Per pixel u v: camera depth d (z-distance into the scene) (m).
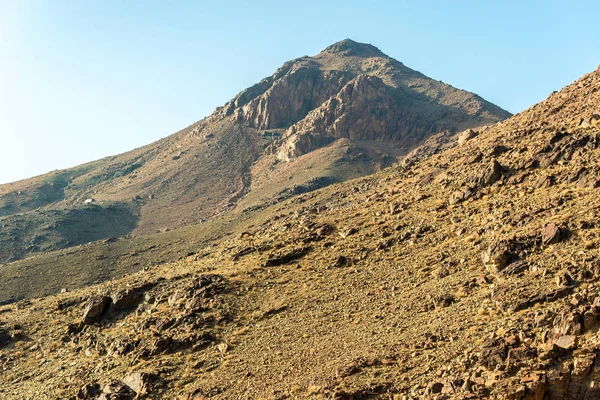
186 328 57.28
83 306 70.62
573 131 66.56
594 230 46.16
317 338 49.59
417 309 48.28
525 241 48.66
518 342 36.34
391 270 58.16
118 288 70.94
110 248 190.88
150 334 58.00
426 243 60.94
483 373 34.53
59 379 56.50
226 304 60.12
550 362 33.50
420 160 123.69
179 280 68.75
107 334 62.34
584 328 34.50
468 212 62.59
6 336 67.44
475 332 40.22
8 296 158.12
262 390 43.47
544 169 62.66
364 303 53.41
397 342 43.41
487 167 67.50
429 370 38.03
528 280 44.25
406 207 72.06
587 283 40.44
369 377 39.69
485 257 50.16
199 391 46.12
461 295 47.25
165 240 195.88
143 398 48.25
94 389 51.59
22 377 59.59
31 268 174.38
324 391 39.31
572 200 53.28
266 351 50.09
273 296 60.25
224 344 52.97
